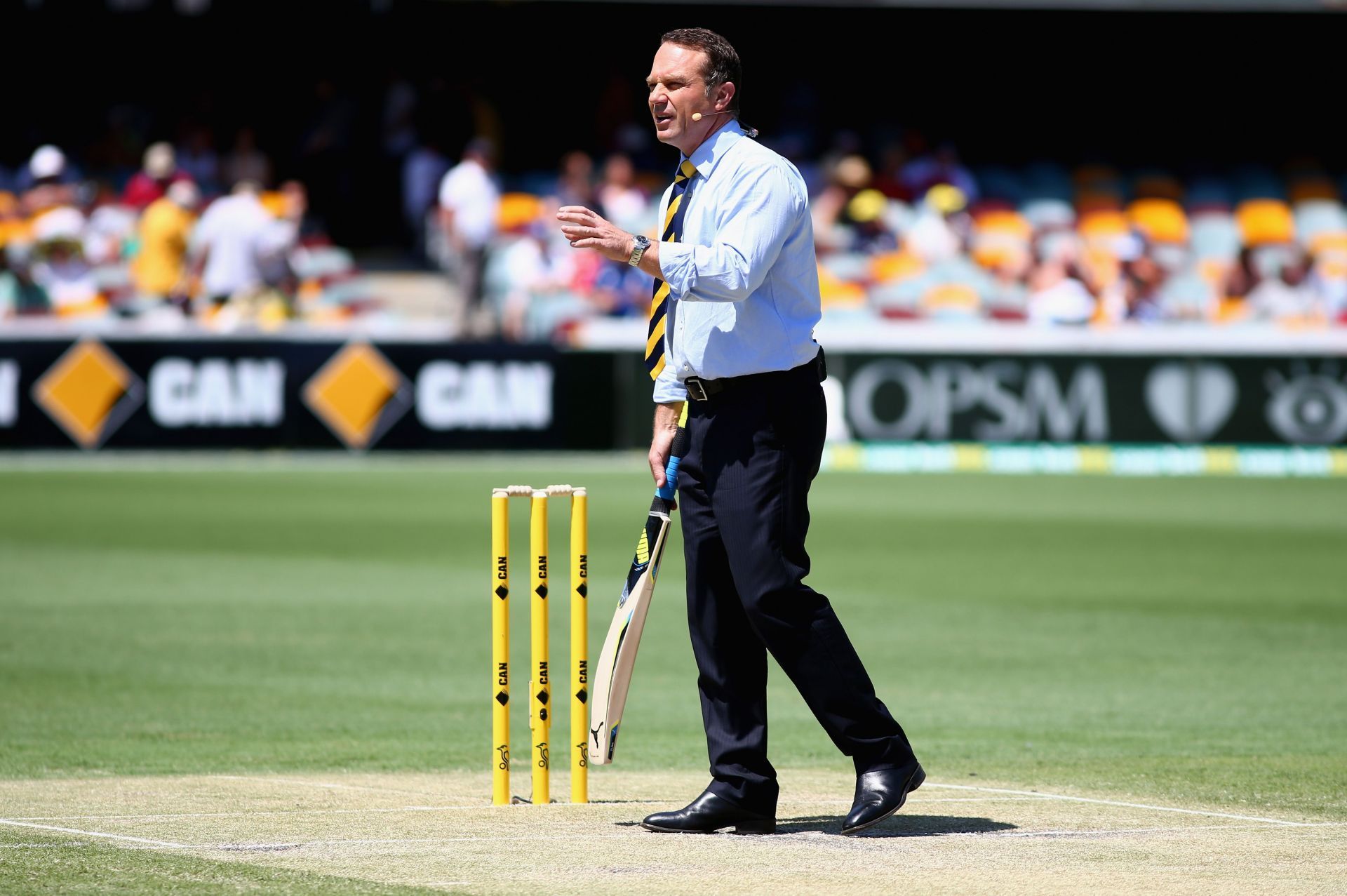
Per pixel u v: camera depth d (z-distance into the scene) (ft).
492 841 61.21
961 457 258.16
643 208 294.05
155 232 257.96
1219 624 132.46
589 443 250.98
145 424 237.45
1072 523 198.59
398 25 344.28
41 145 337.31
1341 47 374.43
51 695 99.81
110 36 337.31
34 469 228.84
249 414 240.73
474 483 224.33
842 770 80.53
